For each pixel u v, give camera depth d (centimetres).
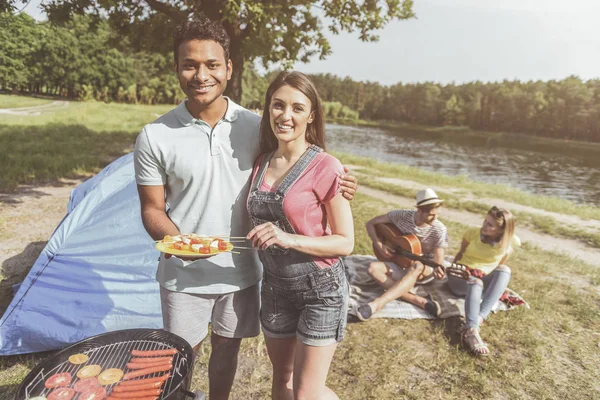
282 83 180
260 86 5478
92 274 346
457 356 341
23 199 751
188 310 206
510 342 365
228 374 223
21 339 303
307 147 191
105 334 206
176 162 186
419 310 404
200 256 168
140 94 6488
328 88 17588
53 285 336
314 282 187
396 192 1153
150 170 190
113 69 6250
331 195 180
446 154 4041
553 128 9756
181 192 194
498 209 392
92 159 1134
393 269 421
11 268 461
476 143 6238
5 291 404
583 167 3606
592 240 797
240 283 207
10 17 1012
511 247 399
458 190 1273
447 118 12331
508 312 412
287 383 223
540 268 568
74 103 4641
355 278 457
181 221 197
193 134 187
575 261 625
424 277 440
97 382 175
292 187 179
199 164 188
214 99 184
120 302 334
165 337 202
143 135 187
